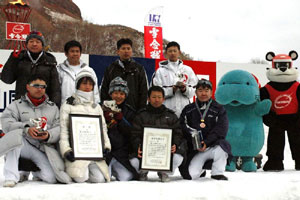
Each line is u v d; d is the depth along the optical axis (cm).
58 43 3706
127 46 591
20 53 535
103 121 502
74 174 464
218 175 517
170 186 447
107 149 493
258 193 444
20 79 529
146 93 598
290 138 668
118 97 524
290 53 702
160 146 500
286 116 664
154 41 1352
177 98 613
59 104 531
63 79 575
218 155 516
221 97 657
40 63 534
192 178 526
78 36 3947
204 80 546
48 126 480
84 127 480
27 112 477
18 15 1304
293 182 490
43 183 477
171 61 635
